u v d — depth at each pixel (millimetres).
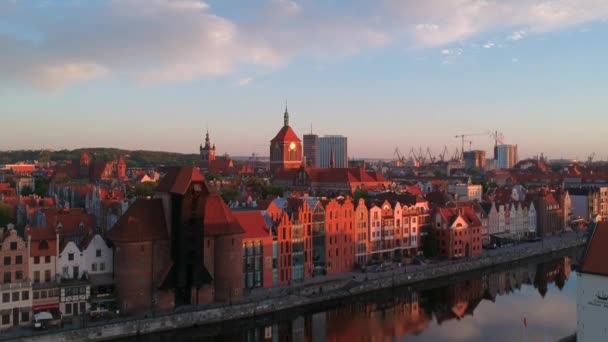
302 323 129875
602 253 96625
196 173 129375
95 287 122188
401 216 192875
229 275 132875
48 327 110188
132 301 123250
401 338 120562
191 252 127688
